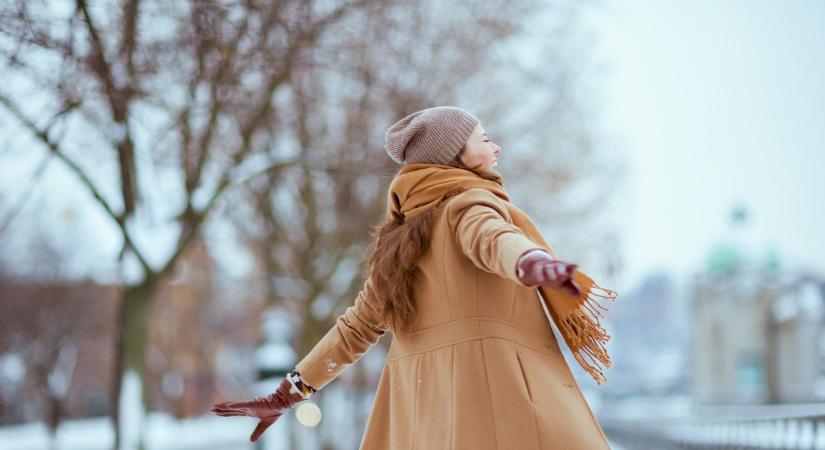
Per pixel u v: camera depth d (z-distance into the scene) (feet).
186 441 126.00
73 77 30.50
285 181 52.80
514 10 49.57
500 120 56.95
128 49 31.63
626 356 352.49
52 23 28.84
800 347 172.65
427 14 46.21
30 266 113.19
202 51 31.60
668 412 180.04
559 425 8.40
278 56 33.63
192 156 38.32
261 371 45.37
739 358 176.14
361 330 9.64
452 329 8.75
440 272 8.84
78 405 152.15
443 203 9.02
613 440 85.25
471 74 50.49
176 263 41.86
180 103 34.78
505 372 8.50
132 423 40.83
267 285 63.72
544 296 8.85
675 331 363.76
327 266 59.41
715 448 36.76
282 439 48.55
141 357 41.42
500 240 7.67
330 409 73.36
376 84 42.04
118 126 35.29
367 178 46.60
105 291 120.47
